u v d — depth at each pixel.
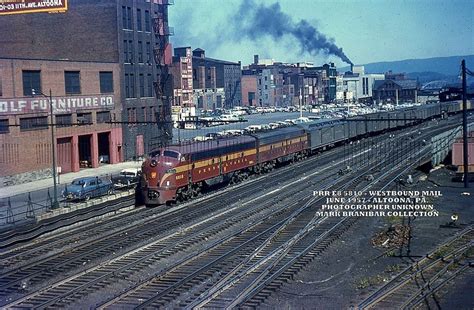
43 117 50.72
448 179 43.50
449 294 18.62
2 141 46.38
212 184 40.88
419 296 18.38
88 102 56.03
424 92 152.75
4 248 26.89
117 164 60.16
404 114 83.62
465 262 22.08
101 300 19.00
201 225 30.16
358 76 178.25
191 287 19.83
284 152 53.84
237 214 32.59
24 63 48.56
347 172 48.12
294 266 22.19
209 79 133.12
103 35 60.78
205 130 83.88
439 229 28.09
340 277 21.22
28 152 48.94
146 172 35.56
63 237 28.48
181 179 36.41
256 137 48.25
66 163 53.88
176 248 25.22
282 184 43.56
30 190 44.56
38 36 62.56
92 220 32.88
